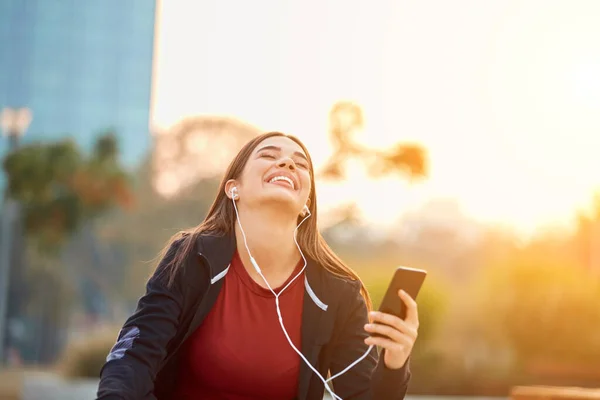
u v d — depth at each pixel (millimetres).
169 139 45188
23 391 13070
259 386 2613
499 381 13914
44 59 55375
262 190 2631
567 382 14914
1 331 37250
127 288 43344
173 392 2648
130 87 56031
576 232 24125
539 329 15281
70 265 41594
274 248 2660
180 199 44531
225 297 2627
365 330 2613
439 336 14484
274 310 2633
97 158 34906
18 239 38094
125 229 43781
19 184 34031
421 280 2398
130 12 56438
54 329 39625
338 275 2764
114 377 2301
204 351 2582
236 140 44375
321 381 2684
